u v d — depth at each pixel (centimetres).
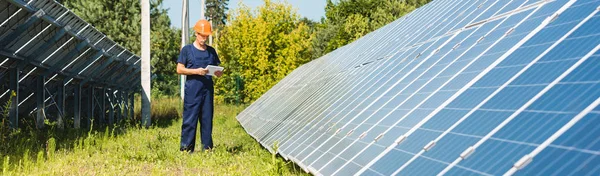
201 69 1240
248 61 4309
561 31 609
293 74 3028
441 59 877
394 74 1037
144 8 2442
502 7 915
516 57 637
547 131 439
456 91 679
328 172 725
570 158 382
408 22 1569
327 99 1339
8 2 1354
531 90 532
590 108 420
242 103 4544
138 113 3503
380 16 6191
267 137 1439
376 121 809
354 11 7069
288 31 4569
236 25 4462
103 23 5853
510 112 518
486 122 535
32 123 2122
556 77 516
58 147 1378
